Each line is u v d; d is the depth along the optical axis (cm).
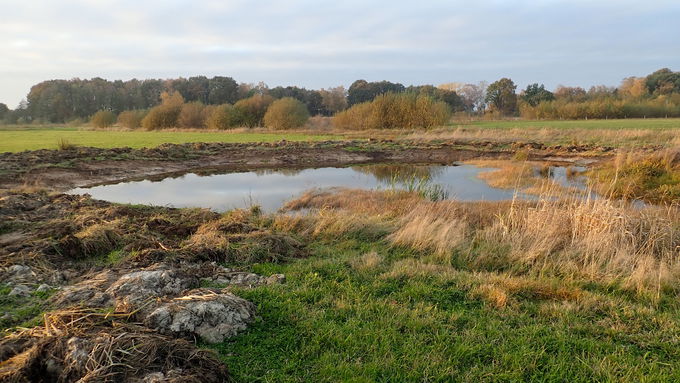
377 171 2211
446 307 546
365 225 932
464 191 1622
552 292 592
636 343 459
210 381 358
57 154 2080
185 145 2686
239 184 1816
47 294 548
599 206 823
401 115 4091
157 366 356
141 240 781
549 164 2241
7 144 2814
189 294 491
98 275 608
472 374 399
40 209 1060
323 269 673
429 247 804
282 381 384
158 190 1669
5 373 349
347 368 401
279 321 484
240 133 4094
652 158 1680
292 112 4403
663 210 1062
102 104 8150
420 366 410
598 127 4262
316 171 2231
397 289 600
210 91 8675
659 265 684
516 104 9200
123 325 406
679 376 393
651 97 8169
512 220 902
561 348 439
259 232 829
